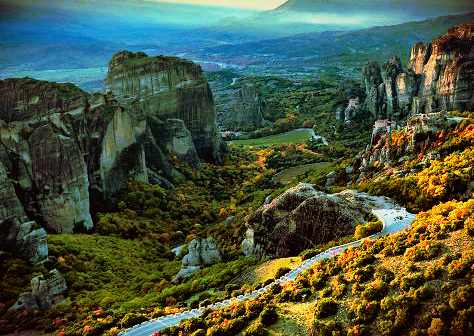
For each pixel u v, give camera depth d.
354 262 66.25
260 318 63.19
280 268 84.19
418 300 52.84
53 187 130.25
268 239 103.62
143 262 124.50
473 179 97.56
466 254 55.34
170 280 108.50
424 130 130.75
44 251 107.88
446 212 72.44
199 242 113.69
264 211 107.81
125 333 77.44
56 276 100.12
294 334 58.88
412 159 127.81
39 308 94.25
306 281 69.69
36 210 128.12
